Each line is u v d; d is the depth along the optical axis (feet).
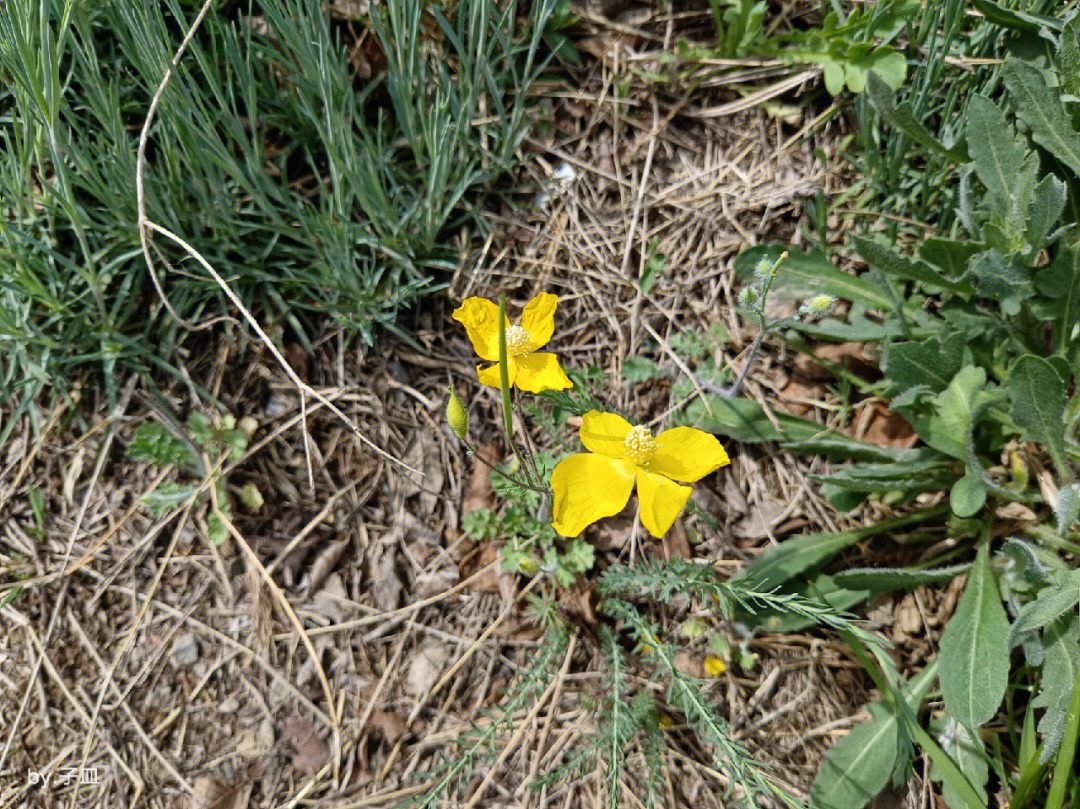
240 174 1.35
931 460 1.31
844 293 1.40
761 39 1.54
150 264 1.18
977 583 1.26
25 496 1.34
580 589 1.31
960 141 1.38
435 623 1.33
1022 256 1.27
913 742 1.27
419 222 1.45
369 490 1.38
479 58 1.41
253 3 1.48
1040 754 1.15
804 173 1.53
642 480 1.09
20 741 1.24
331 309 1.42
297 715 1.27
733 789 1.24
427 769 1.25
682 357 1.44
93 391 1.39
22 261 1.33
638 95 1.56
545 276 1.49
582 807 1.23
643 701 1.24
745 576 1.31
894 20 1.49
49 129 1.23
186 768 1.24
